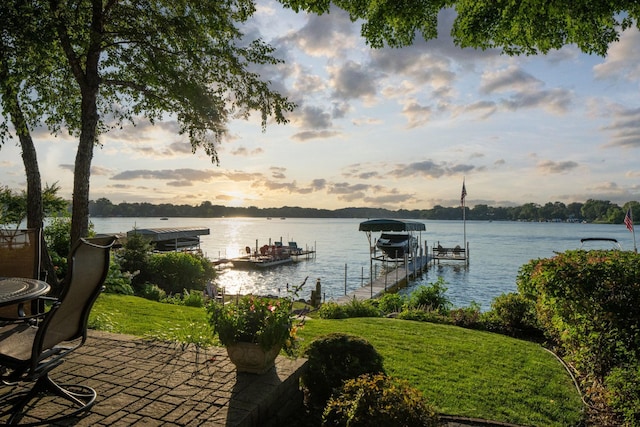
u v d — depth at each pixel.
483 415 4.68
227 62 11.45
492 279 36.41
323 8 5.36
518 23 5.25
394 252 48.25
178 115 12.00
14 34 8.96
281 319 4.27
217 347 5.10
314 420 4.04
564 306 5.73
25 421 3.06
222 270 43.28
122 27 10.95
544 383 5.77
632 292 4.98
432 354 6.88
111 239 3.31
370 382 3.63
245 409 3.36
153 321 7.68
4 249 5.62
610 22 5.13
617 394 4.80
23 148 10.77
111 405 3.38
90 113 10.34
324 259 54.88
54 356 3.22
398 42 6.00
